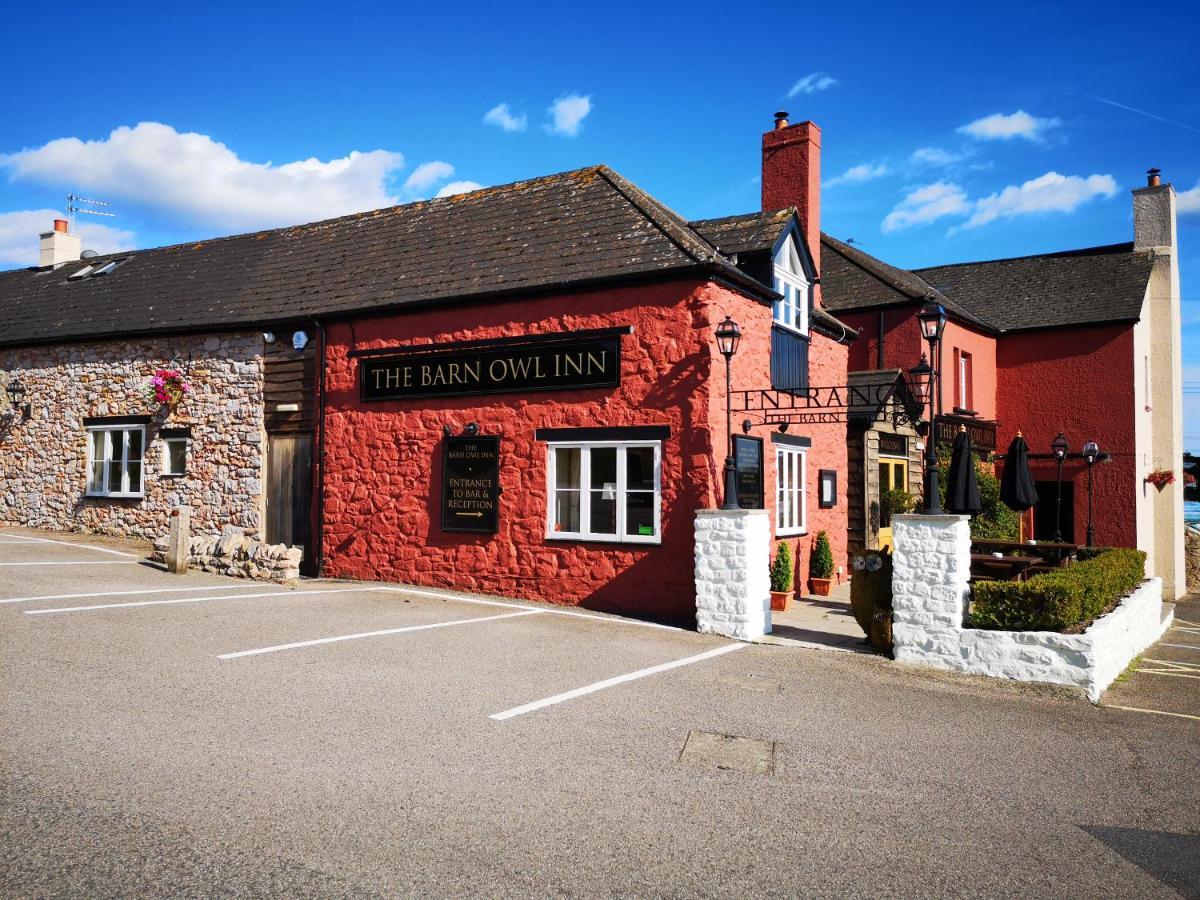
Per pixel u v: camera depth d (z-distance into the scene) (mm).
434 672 7660
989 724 6941
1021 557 12336
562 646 9000
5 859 3938
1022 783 5656
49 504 17375
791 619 11594
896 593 8938
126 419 16391
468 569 12391
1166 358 23562
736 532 10008
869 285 20703
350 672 7512
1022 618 8508
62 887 3729
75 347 17203
